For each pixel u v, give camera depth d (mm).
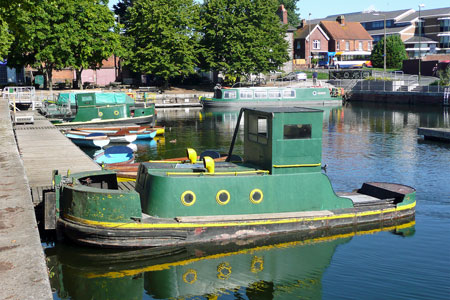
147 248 12469
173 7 65188
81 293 10750
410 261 12148
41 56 50688
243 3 67312
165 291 10836
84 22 53531
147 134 34344
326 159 25688
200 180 12984
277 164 13500
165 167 14117
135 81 75000
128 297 10570
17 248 6781
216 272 11734
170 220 12688
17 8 17797
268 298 10484
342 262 12164
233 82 71938
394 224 14891
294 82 73875
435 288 10641
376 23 109812
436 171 22484
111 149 23000
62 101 39312
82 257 12398
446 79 59969
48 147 22516
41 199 13906
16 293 5492
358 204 14688
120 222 12250
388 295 10352
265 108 14406
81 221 12461
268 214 13492
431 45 100688
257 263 12195
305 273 11555
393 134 35375
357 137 33969
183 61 65938
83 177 13758
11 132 20047
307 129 13617
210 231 12773
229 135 36250
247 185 13312
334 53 91750
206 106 58094
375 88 67000
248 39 67750
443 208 16594
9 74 62281
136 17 65875
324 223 13812
